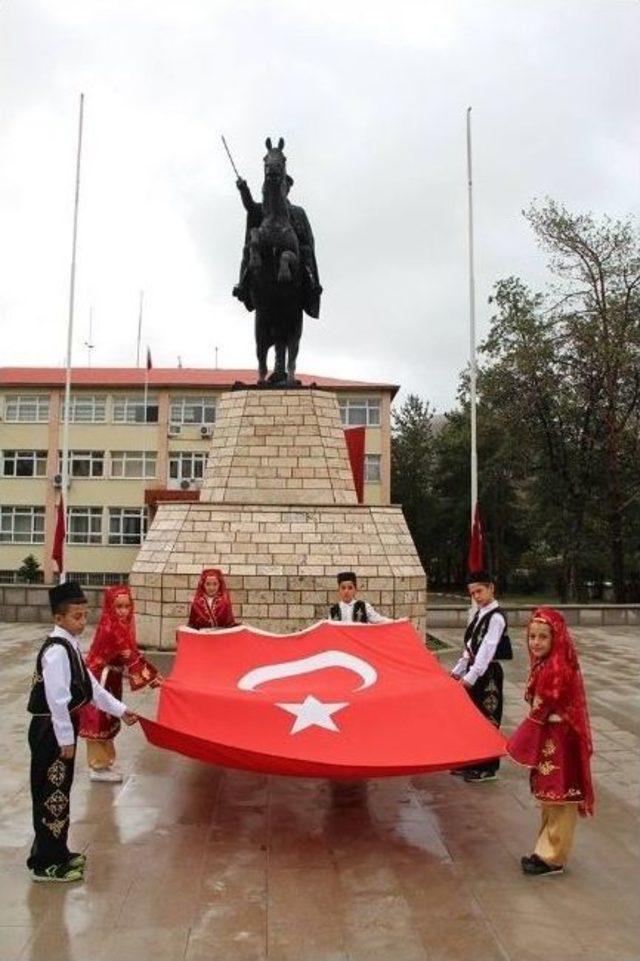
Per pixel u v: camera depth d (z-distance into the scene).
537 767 5.77
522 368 33.09
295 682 7.58
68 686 5.66
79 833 6.46
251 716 6.76
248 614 14.73
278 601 14.78
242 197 17.53
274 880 5.61
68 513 44.34
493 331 34.38
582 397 33.81
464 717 6.90
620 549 33.84
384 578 15.08
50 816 5.56
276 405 16.77
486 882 5.62
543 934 4.88
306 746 6.40
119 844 6.24
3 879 5.60
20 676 13.67
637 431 33.97
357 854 6.10
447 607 21.73
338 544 15.22
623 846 6.36
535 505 37.84
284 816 6.92
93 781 7.81
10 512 44.47
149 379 44.91
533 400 34.03
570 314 33.34
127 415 44.75
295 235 17.08
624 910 5.22
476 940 4.80
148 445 44.56
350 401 44.38
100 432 44.62
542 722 5.77
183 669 7.83
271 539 15.13
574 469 35.62
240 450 16.58
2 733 9.76
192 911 5.13
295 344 17.59
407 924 4.98
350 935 4.84
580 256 32.84
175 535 15.35
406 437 58.97
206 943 4.72
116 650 7.64
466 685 7.81
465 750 6.49
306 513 15.46
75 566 44.19
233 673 7.81
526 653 17.34
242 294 18.09
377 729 6.66
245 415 16.77
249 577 14.77
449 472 55.62
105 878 5.61
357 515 15.59
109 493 44.47
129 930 4.87
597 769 8.55
